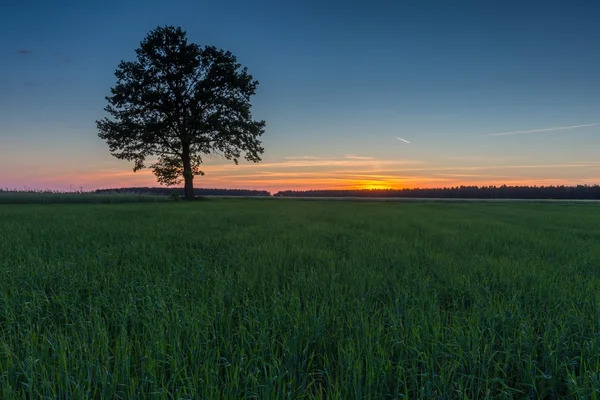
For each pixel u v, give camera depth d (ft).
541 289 13.98
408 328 10.05
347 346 8.83
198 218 49.34
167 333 9.39
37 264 17.31
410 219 53.06
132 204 99.50
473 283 14.84
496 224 44.93
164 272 16.44
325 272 16.85
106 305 11.87
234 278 15.89
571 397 7.43
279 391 6.97
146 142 121.80
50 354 8.67
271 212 67.36
